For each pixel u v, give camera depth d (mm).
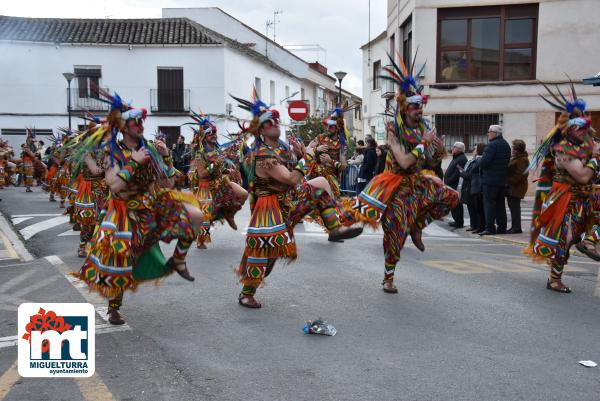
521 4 17047
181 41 28797
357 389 3852
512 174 10914
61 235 10852
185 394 3768
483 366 4258
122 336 4879
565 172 6270
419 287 6621
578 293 6430
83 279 4832
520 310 5707
